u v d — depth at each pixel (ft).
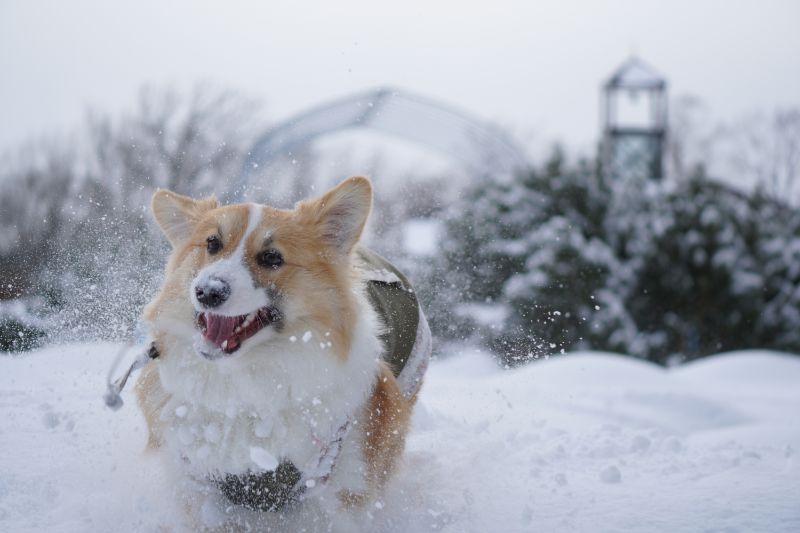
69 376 17.17
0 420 14.21
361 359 10.56
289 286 10.23
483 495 12.32
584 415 19.33
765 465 13.57
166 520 10.47
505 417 17.95
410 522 11.07
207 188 59.41
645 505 11.62
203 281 9.62
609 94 72.23
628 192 45.27
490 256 40.29
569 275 39.78
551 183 44.16
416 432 15.81
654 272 42.45
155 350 10.08
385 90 60.08
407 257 40.32
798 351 41.98
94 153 66.64
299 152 65.87
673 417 20.79
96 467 12.09
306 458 9.95
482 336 34.32
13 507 10.85
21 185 64.03
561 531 10.74
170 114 72.43
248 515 10.50
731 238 42.88
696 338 42.65
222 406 9.87
